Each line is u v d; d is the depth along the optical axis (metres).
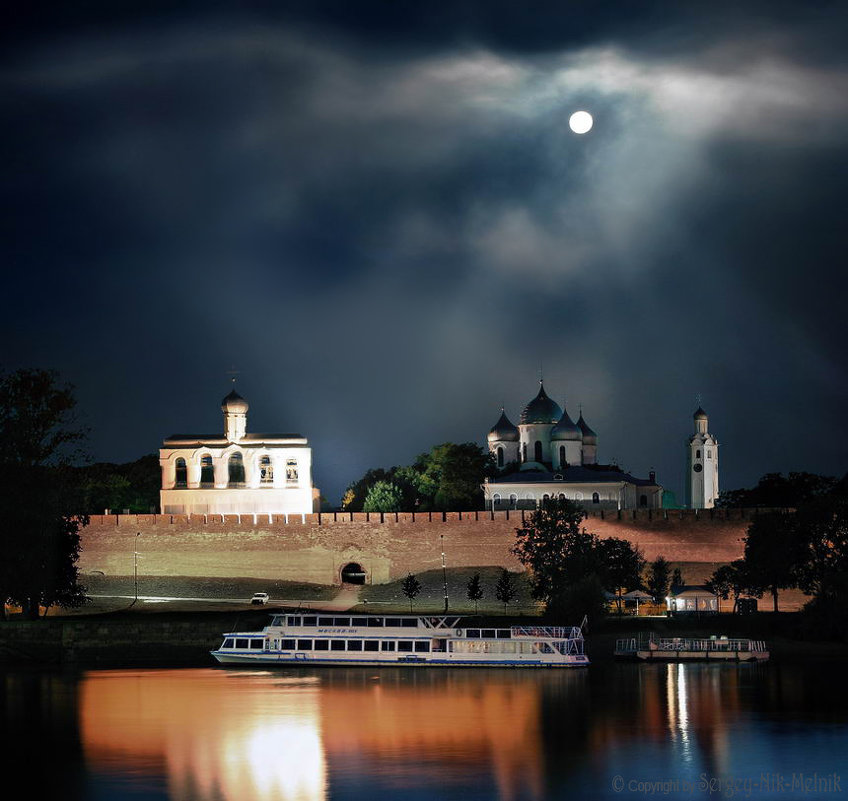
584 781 71.31
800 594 152.75
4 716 92.56
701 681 105.81
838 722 86.25
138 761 77.25
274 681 110.56
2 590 122.44
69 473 138.00
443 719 89.50
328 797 68.56
